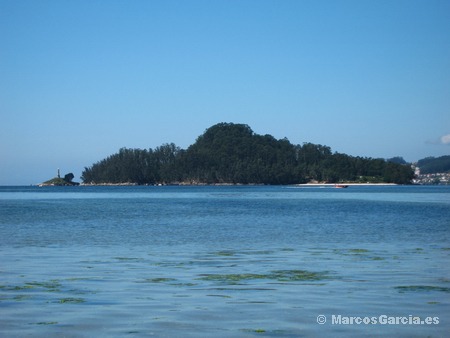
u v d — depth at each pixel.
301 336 12.95
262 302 16.45
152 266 24.14
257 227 45.84
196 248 31.11
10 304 16.16
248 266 24.08
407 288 18.62
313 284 19.47
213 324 13.96
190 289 18.58
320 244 33.03
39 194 172.25
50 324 13.95
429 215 62.03
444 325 13.87
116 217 59.38
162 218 57.59
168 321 14.22
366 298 16.97
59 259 26.47
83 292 18.00
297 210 73.31
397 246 31.81
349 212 68.38
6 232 41.31
